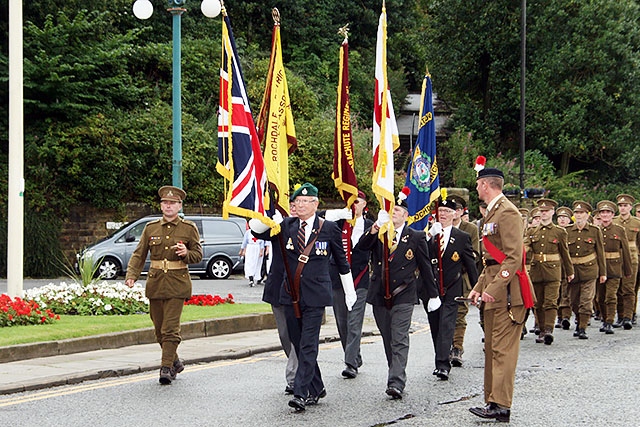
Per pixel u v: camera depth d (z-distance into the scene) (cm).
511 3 4297
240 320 1594
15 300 1452
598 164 4444
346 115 1167
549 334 1510
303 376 916
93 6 3509
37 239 2945
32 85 3061
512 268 872
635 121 4181
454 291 1166
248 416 891
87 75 3228
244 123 1008
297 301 936
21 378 1065
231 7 4344
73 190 3077
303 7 4503
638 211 2019
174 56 1995
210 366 1223
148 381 1096
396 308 1020
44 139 3095
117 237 2808
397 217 1048
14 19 1619
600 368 1216
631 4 4241
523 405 952
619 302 1845
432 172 1542
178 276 1096
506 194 3350
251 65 3925
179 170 2002
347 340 1140
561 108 4184
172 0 1959
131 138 3142
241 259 2978
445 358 1139
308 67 4328
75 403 949
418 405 955
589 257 1634
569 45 4084
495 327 886
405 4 5031
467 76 4572
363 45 4816
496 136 4444
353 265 1146
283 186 1148
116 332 1376
